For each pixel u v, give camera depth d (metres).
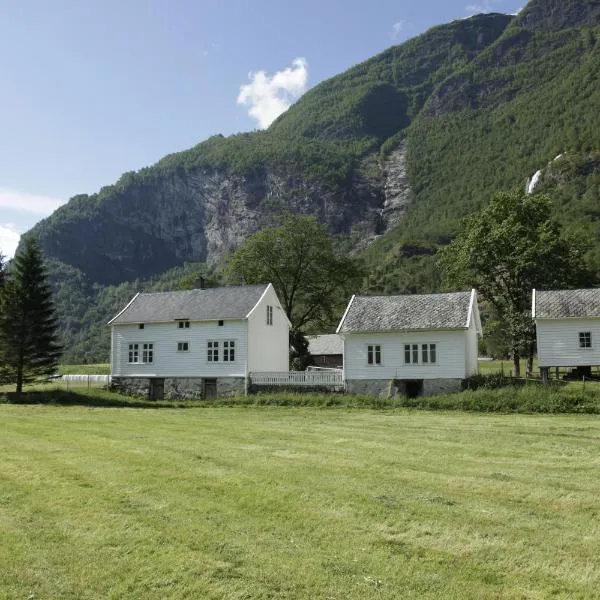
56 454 16.34
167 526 9.81
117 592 7.51
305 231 59.44
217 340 45.47
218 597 7.36
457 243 57.75
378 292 146.50
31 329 43.22
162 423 24.81
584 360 39.06
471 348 41.50
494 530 9.59
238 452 16.70
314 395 37.34
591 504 11.09
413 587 7.56
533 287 52.28
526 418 26.66
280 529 9.65
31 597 7.43
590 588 7.51
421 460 15.50
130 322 47.88
